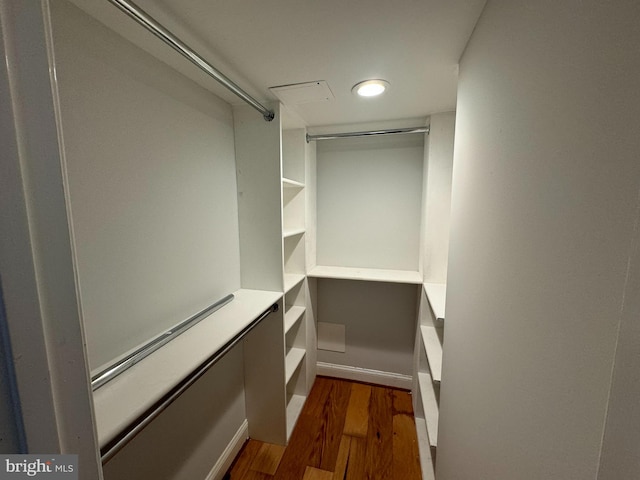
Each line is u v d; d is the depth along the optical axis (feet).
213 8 2.54
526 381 1.69
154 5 2.48
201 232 4.23
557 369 1.38
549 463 1.44
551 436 1.42
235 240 5.17
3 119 0.96
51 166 1.10
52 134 1.10
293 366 6.13
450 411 3.52
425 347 5.46
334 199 7.59
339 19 2.73
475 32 2.84
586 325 1.16
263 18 2.70
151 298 3.31
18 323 1.02
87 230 2.56
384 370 7.83
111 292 2.80
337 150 7.42
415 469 5.16
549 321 1.45
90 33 2.57
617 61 1.02
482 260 2.52
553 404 1.41
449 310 3.72
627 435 0.95
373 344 7.82
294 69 3.75
